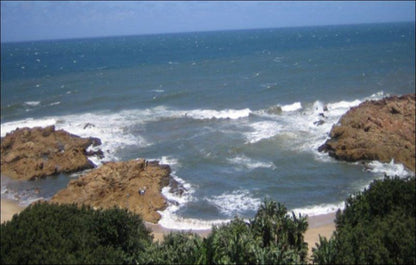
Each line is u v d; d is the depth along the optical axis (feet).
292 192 102.63
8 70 364.58
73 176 117.60
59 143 132.87
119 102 197.88
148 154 129.49
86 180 102.78
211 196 101.81
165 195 102.27
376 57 333.01
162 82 248.73
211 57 418.10
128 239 61.16
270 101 186.60
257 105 180.86
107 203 97.09
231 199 100.17
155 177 107.34
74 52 625.00
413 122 126.82
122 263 54.49
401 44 464.65
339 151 119.44
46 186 112.47
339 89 204.33
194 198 101.04
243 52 468.34
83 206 67.15
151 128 154.71
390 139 120.06
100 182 101.19
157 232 86.53
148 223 90.27
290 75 253.85
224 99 194.08
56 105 197.57
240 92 206.90
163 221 91.20
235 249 52.21
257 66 311.27
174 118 165.68
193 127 154.10
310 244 78.13
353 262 50.98
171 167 119.24
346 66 284.00
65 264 49.93
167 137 144.25
